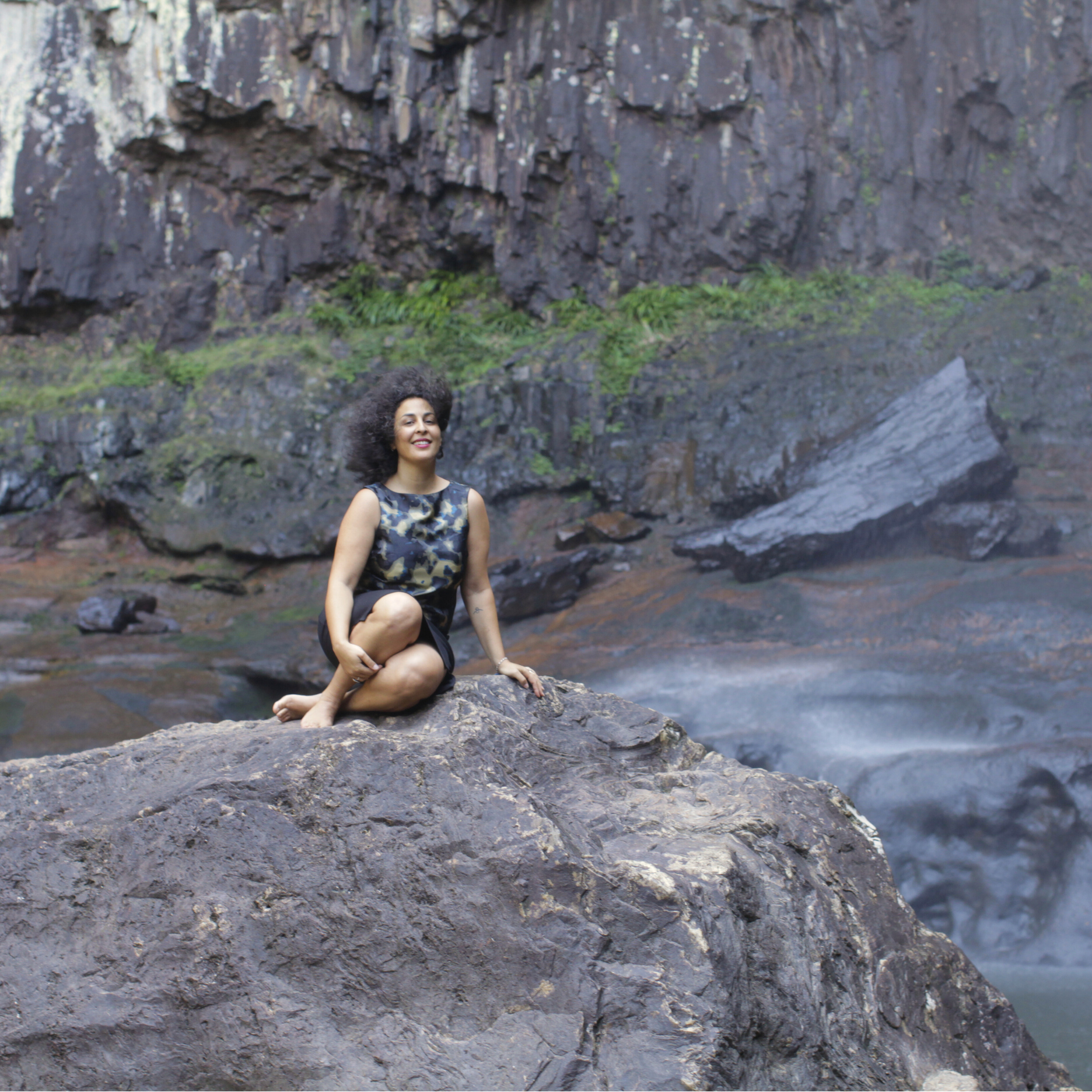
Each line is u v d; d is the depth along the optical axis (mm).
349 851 2662
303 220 19203
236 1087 2443
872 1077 2666
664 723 3500
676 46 17188
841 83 17203
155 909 2680
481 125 18000
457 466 16406
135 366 18297
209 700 10812
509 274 18469
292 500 16422
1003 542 11273
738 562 12016
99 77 18719
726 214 17453
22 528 16625
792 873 2961
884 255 17375
